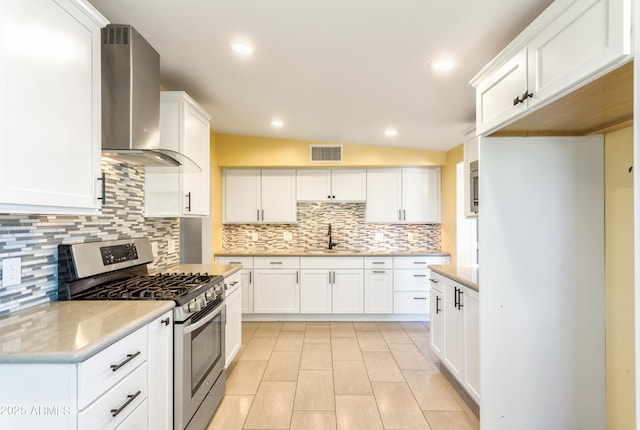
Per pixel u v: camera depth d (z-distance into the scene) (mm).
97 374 1093
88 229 1874
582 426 1825
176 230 3012
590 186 1828
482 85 1840
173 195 2436
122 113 1791
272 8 1532
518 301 1850
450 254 4113
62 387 1017
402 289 4129
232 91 2586
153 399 1451
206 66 2174
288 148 4156
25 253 1473
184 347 1651
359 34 1719
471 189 3041
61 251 1646
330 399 2332
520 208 1855
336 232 4625
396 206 4406
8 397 1020
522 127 1710
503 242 1856
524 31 1414
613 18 990
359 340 3479
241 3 1510
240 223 4402
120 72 1784
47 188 1211
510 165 1857
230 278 2641
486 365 1846
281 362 2936
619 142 1725
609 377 1792
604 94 1255
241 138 4133
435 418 2111
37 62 1162
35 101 1155
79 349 1023
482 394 1851
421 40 1751
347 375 2688
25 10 1110
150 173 2443
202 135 2736
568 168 1842
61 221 1679
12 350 1019
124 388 1242
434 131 3459
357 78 2262
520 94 1480
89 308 1479
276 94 2619
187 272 2477
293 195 4371
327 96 2619
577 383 1825
